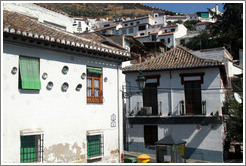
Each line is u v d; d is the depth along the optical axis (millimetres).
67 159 12961
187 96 21422
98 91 14852
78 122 13586
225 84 25672
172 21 89875
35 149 11922
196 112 21094
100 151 14461
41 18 18438
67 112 13156
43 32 12828
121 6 134625
